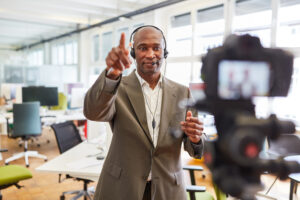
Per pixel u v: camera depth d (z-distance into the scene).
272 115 0.26
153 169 1.01
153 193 1.00
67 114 4.93
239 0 4.07
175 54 5.14
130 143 1.03
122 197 1.01
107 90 0.81
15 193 2.95
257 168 0.25
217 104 0.26
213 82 0.26
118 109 1.04
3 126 6.22
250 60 0.26
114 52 0.60
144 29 0.95
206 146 0.28
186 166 1.89
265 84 0.26
